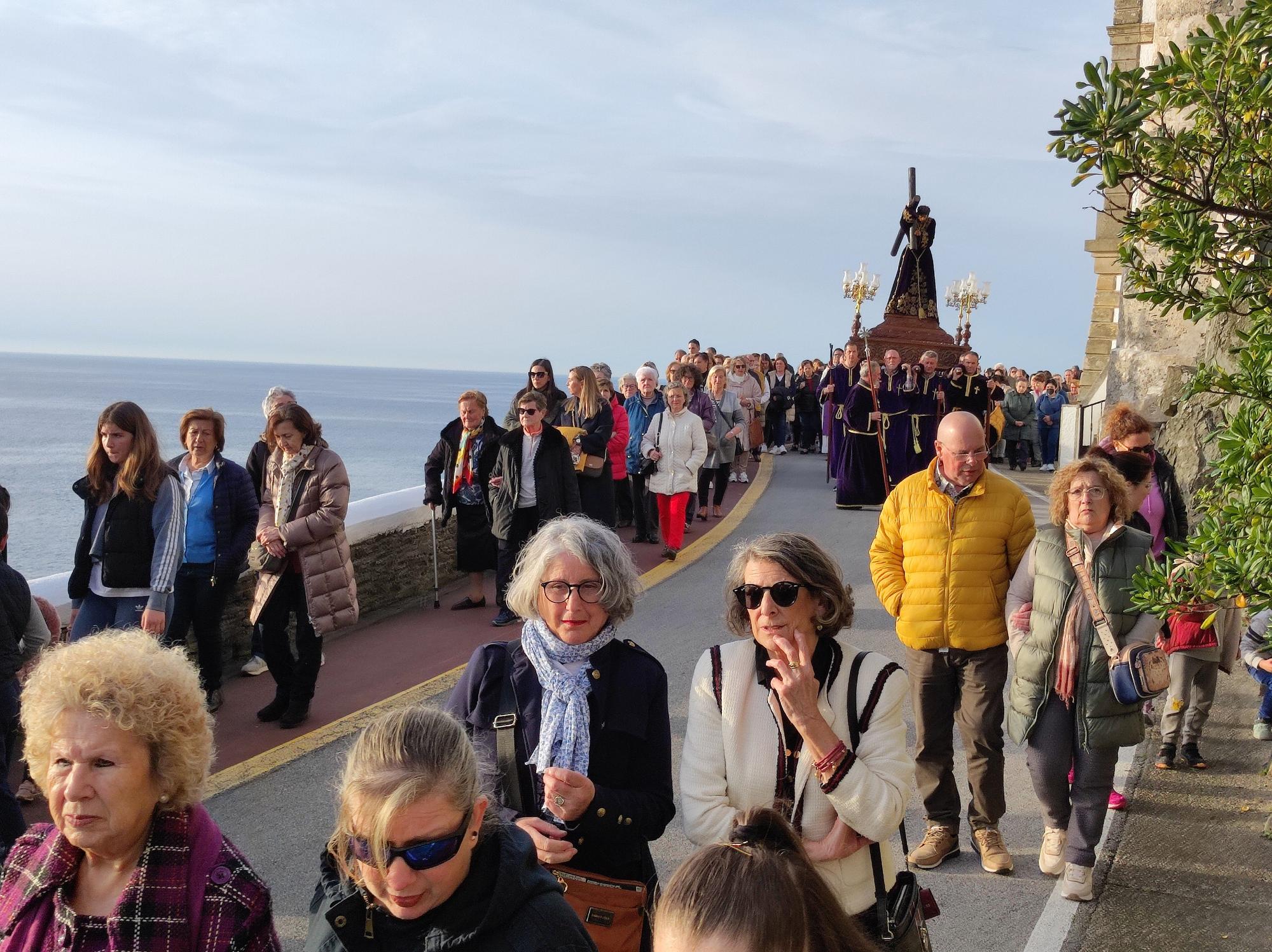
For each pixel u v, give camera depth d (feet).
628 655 9.89
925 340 60.54
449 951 6.75
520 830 7.39
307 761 19.51
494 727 9.51
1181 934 13.55
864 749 9.08
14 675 14.53
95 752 6.73
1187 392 10.01
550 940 6.81
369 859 6.61
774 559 9.23
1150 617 13.89
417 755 6.62
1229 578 8.39
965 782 19.12
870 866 9.07
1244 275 9.61
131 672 6.95
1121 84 8.93
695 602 31.17
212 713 21.91
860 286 55.83
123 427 18.52
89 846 6.77
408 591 32.35
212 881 6.88
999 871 15.47
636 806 9.20
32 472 162.81
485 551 30.48
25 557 74.79
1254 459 8.93
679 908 5.54
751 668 9.59
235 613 25.29
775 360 73.97
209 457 20.98
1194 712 18.71
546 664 9.59
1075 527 14.37
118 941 6.72
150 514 18.83
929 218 60.95
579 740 9.33
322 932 7.03
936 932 13.84
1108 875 15.21
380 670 25.23
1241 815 16.84
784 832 6.39
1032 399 66.59
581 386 32.73
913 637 15.60
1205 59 9.04
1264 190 9.45
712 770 9.37
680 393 36.83
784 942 5.41
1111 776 14.29
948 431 15.48
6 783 14.42
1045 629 14.42
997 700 15.46
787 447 78.79
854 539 40.24
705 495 49.03
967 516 15.39
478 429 30.12
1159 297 10.23
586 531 9.78
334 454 21.77
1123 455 17.87
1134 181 9.70
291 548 21.08
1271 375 9.29
